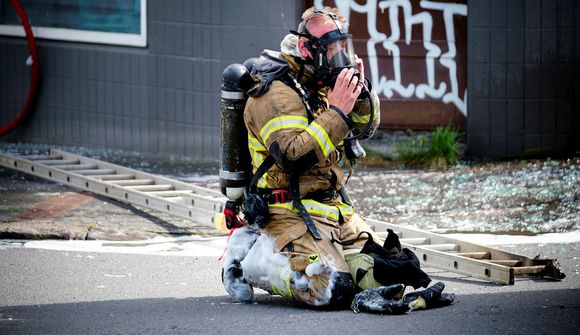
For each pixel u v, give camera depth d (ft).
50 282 63.46
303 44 52.75
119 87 112.98
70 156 104.37
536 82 103.96
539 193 89.25
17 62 119.34
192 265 68.95
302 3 103.76
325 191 54.24
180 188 91.71
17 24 119.03
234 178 55.06
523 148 104.88
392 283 52.54
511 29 103.14
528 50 103.40
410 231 73.41
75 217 82.94
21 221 80.84
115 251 73.15
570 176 95.09
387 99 106.42
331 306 53.47
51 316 54.13
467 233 77.51
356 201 88.48
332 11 53.78
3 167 104.37
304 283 51.88
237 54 105.09
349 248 54.44
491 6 102.73
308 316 51.78
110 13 112.68
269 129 51.90
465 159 104.58
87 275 65.62
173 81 109.29
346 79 51.49
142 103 111.75
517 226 79.15
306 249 52.29
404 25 105.19
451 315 51.21
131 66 111.75
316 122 51.34
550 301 54.60
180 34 107.86
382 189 92.68
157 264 69.15
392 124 106.93
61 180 94.94
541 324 48.93
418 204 87.10
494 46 103.35
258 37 103.96
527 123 104.58
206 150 108.47
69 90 116.26
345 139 53.72
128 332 49.80
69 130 116.88
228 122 54.65
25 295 59.82
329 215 53.67
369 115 55.21
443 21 104.78
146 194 85.35
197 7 106.22
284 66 53.21
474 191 90.94
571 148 105.09
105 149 114.83
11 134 120.67
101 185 90.33
